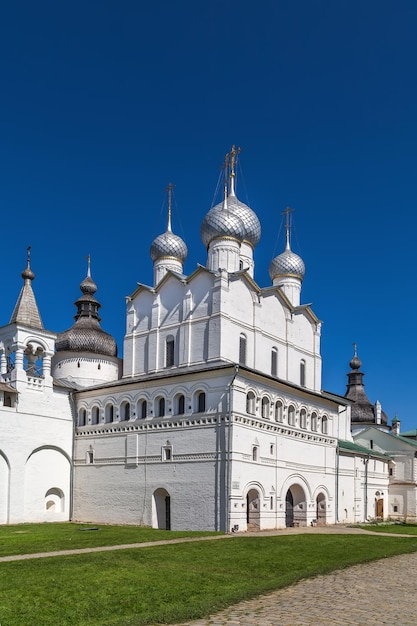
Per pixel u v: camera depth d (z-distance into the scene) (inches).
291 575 903.7
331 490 2198.6
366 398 3715.6
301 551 1197.7
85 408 2159.2
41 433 2060.8
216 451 1723.7
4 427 1951.3
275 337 2134.6
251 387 1812.3
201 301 1973.4
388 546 1371.8
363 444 3053.6
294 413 2034.9
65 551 1139.9
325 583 851.4
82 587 754.8
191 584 801.6
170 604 684.1
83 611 645.9
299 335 2277.3
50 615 627.8
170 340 2053.4
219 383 1764.3
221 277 1923.0
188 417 1817.2
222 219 2186.3
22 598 691.4
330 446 2229.3
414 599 747.4
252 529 1768.0
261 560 1047.0
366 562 1088.8
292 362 2197.3
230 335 1921.8
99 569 885.8
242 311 1995.6
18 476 1967.3
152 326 2108.8
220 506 1678.2
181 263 2454.5
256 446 1800.0
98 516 2006.6
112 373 2433.6
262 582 839.1
